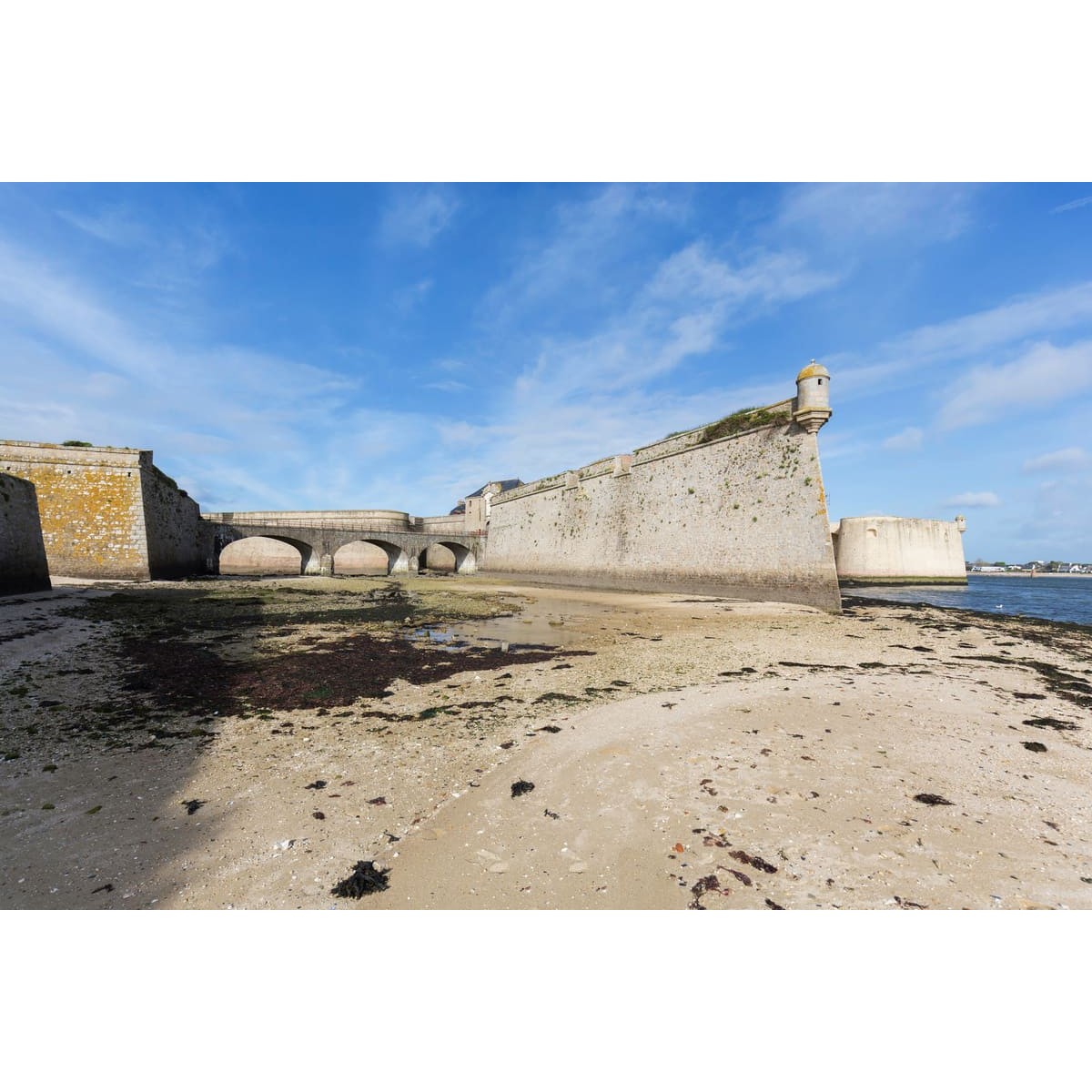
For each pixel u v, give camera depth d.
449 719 7.25
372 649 12.44
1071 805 4.69
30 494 19.81
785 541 22.23
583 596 27.86
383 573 55.03
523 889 3.53
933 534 58.09
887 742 6.20
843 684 8.95
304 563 48.09
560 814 4.54
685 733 6.41
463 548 56.12
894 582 54.53
